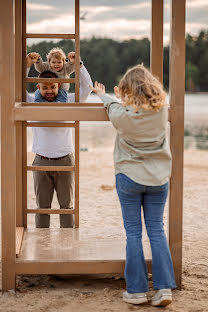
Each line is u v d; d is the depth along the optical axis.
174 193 3.21
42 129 4.01
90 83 4.00
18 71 3.83
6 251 3.17
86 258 3.25
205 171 8.72
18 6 3.76
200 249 4.30
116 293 3.18
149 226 3.04
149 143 2.94
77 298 3.09
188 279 3.49
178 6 3.07
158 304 2.95
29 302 3.01
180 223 3.24
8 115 3.10
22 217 3.97
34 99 4.05
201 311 2.91
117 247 3.51
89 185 7.36
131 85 2.93
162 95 2.91
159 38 3.80
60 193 4.09
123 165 2.98
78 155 3.94
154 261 2.99
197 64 56.53
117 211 5.81
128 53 57.09
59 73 3.98
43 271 3.20
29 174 8.52
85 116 3.13
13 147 3.12
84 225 5.11
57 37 3.79
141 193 3.03
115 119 2.93
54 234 3.83
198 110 26.83
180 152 3.18
